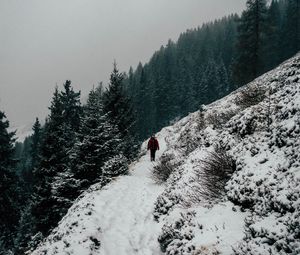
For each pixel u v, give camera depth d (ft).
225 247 18.40
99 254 24.53
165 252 23.76
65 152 74.59
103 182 44.52
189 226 22.77
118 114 85.97
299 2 184.85
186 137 59.31
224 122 42.60
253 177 21.83
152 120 245.45
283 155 21.49
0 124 93.09
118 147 62.69
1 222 87.45
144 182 43.27
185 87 276.62
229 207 22.44
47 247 27.35
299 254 14.82
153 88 263.90
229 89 253.44
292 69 39.73
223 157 27.89
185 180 31.50
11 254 84.89
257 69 130.00
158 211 31.22
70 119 131.54
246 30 129.59
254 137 26.61
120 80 89.20
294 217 16.49
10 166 92.27
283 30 188.65
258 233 17.49
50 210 66.08
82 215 30.71
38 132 181.37
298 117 22.57
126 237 27.53
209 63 286.66
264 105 29.78
